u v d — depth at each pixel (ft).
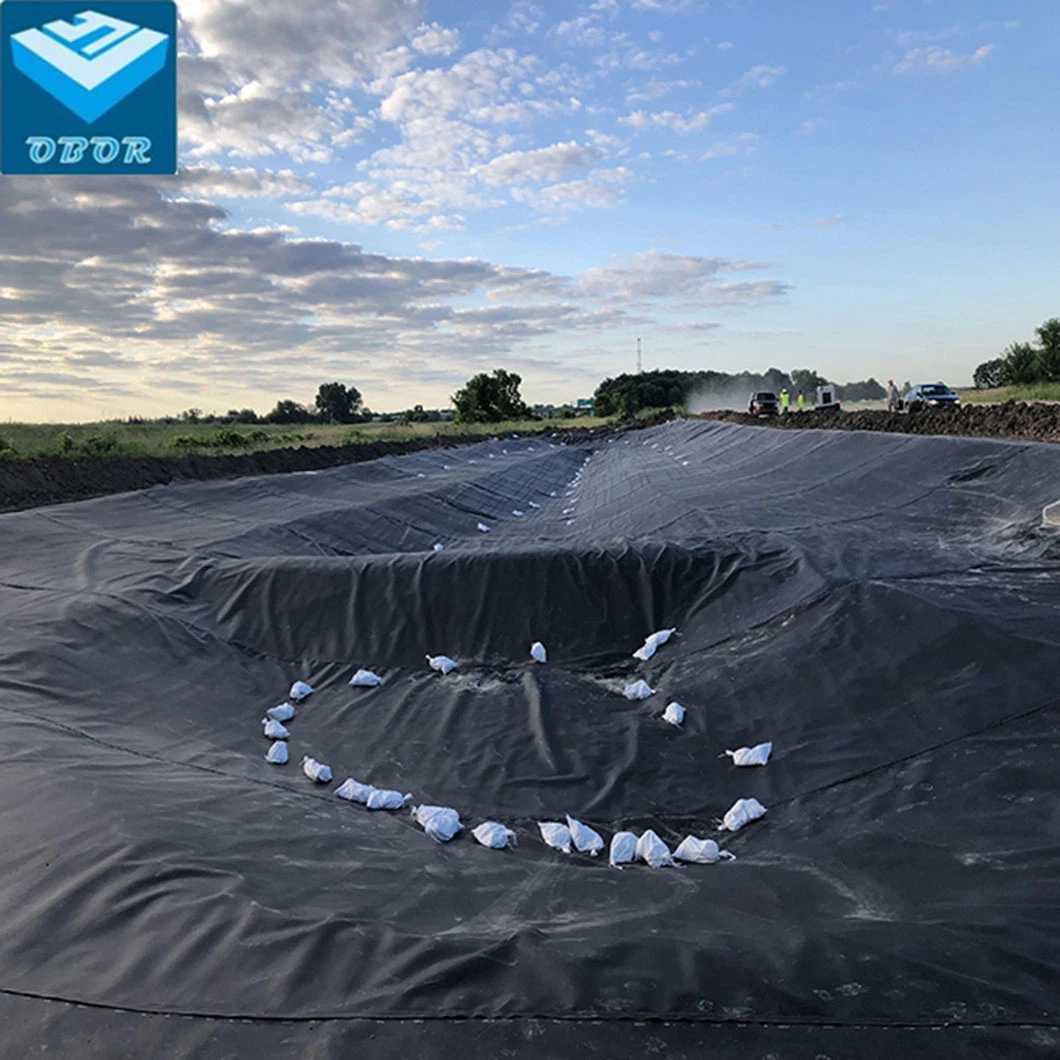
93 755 16.61
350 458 82.94
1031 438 47.55
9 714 18.28
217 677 24.04
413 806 16.92
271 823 14.37
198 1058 8.29
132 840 12.30
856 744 17.33
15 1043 8.57
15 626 23.88
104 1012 8.95
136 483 59.77
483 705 22.13
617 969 9.58
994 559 24.95
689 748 18.94
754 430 65.87
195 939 10.09
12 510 49.73
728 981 9.36
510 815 16.62
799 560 26.18
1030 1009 8.82
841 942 10.23
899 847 13.12
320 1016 8.77
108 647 23.65
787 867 13.14
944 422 60.18
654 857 14.03
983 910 10.89
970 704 17.06
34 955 9.87
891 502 34.27
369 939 10.12
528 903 12.23
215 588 29.12
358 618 27.17
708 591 26.55
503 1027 8.58
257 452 74.28
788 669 20.75
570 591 27.14
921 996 9.08
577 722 20.68
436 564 28.35
